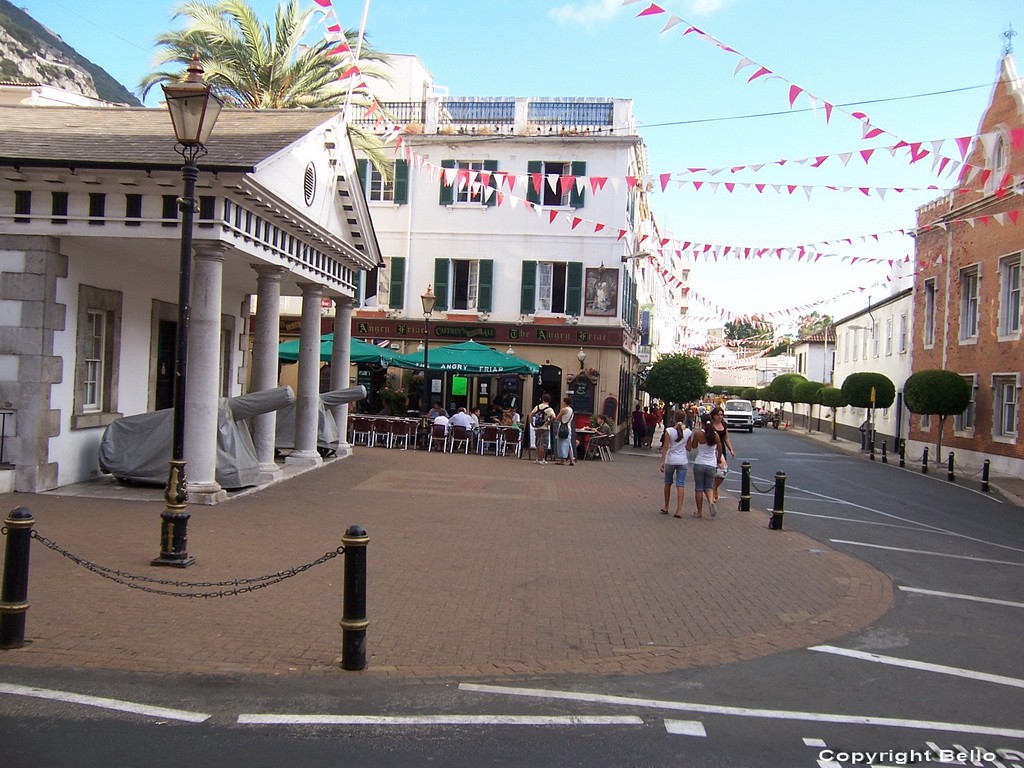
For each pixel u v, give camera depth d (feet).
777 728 17.87
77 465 43.73
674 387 112.78
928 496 68.39
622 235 64.59
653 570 32.27
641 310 138.72
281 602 24.97
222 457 43.91
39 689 17.78
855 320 156.15
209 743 15.70
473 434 79.20
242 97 82.53
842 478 80.38
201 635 21.56
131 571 27.32
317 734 16.33
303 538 34.22
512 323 97.35
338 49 52.65
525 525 40.50
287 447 62.59
